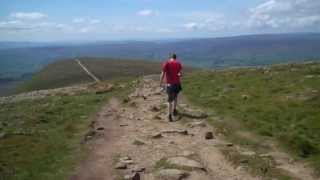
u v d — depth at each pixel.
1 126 25.52
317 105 25.16
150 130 22.39
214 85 40.31
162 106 29.75
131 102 34.62
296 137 18.39
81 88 70.75
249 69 58.03
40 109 33.34
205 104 29.59
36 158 17.14
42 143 19.80
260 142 18.70
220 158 16.70
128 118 26.69
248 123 21.88
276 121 22.17
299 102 26.27
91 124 24.23
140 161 16.55
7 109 41.53
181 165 15.43
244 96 30.39
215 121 23.45
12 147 19.11
